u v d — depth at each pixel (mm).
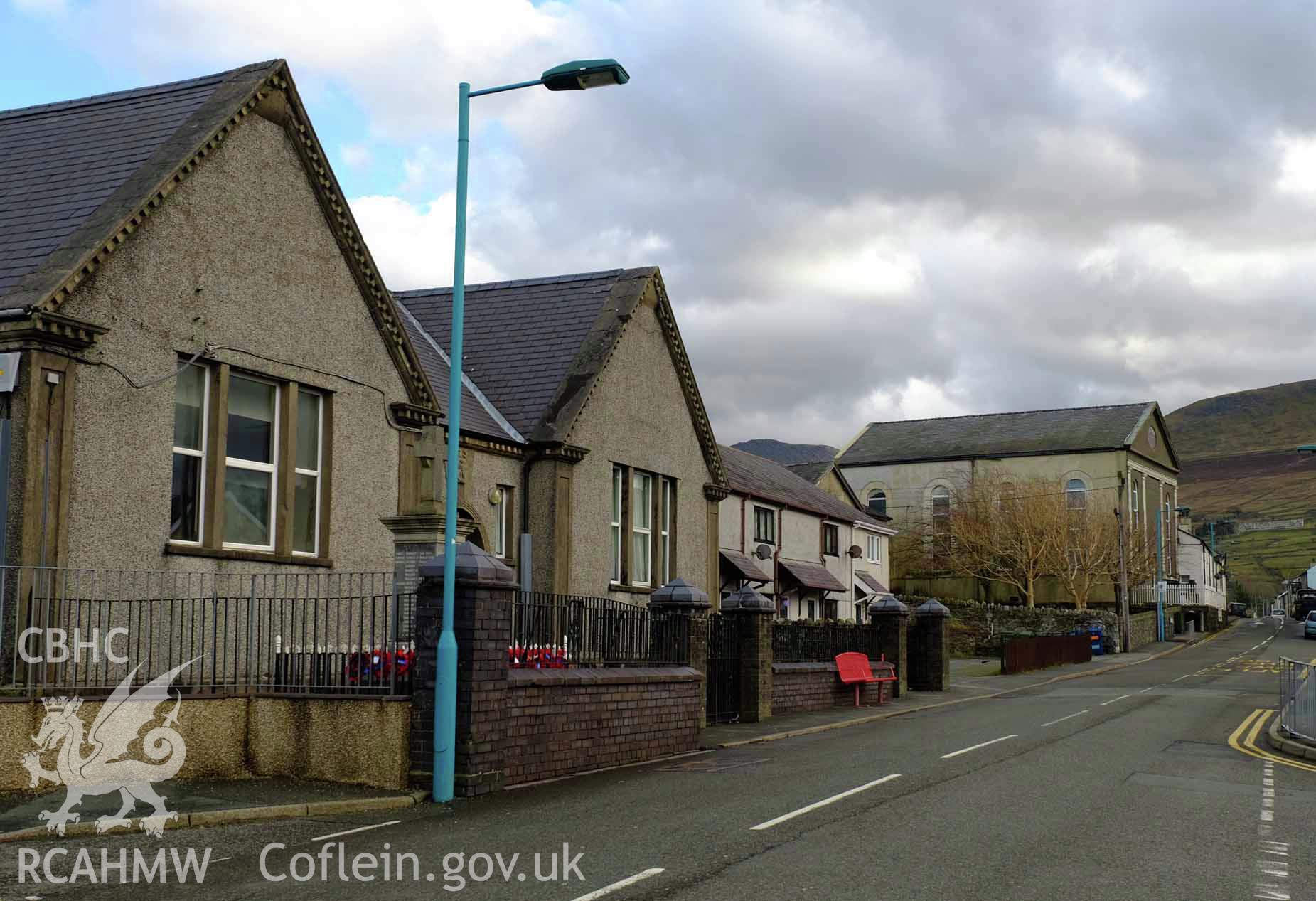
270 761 13141
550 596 15227
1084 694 32719
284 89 16812
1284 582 159500
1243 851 9969
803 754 17172
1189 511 73938
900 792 12898
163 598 13758
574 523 23859
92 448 13641
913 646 33438
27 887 8297
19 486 12867
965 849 9641
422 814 11523
